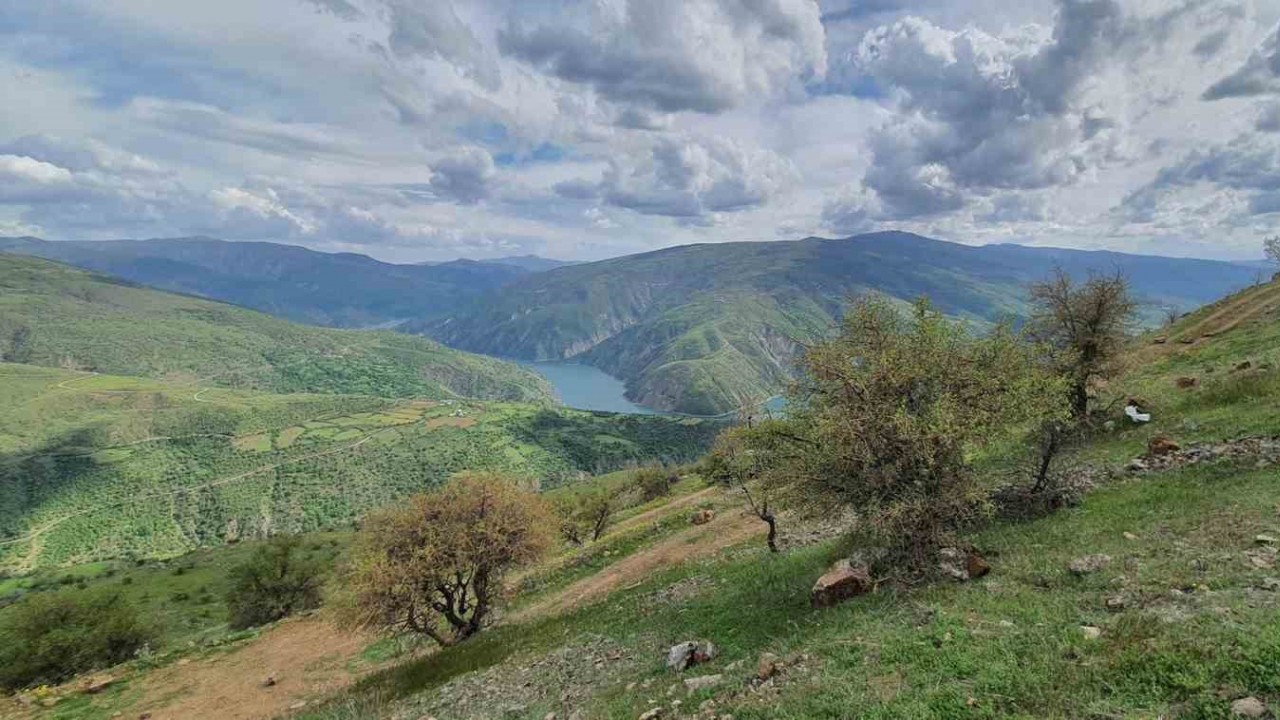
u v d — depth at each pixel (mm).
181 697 34219
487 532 30766
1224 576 11078
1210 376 34156
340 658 37531
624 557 46219
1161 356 48594
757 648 15078
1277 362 30516
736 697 11766
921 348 17234
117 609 52656
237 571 62969
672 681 14656
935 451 15891
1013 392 16984
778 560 25672
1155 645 8828
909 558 16359
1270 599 9703
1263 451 19266
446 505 31750
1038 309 31922
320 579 63656
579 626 26016
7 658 46469
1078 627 10367
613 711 13758
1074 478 22234
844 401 17438
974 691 9047
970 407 16578
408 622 29609
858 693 9938
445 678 24031
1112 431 29062
